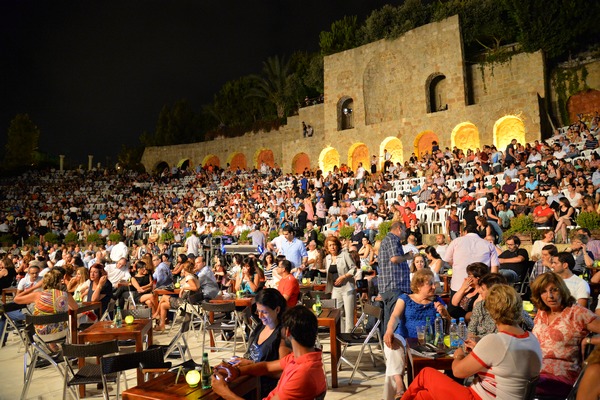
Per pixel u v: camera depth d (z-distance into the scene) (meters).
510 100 27.50
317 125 37.59
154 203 33.75
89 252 20.70
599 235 12.99
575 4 26.77
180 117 50.59
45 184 41.62
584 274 10.02
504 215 15.88
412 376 5.14
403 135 31.36
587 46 27.91
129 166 51.38
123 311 8.20
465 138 29.64
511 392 3.92
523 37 28.11
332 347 6.95
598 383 3.26
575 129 22.58
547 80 28.30
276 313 4.98
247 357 5.07
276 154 41.81
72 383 5.95
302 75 42.38
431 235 17.61
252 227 22.52
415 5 32.56
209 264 21.38
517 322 4.08
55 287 8.00
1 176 45.16
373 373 7.56
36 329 7.78
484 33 29.97
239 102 46.44
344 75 34.78
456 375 4.16
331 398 6.48
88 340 6.89
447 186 21.53
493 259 7.80
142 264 13.41
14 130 54.28
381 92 33.31
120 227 28.67
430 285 5.89
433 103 31.73
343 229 18.75
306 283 11.06
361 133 33.53
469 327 5.38
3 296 14.18
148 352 5.44
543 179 17.53
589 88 27.31
